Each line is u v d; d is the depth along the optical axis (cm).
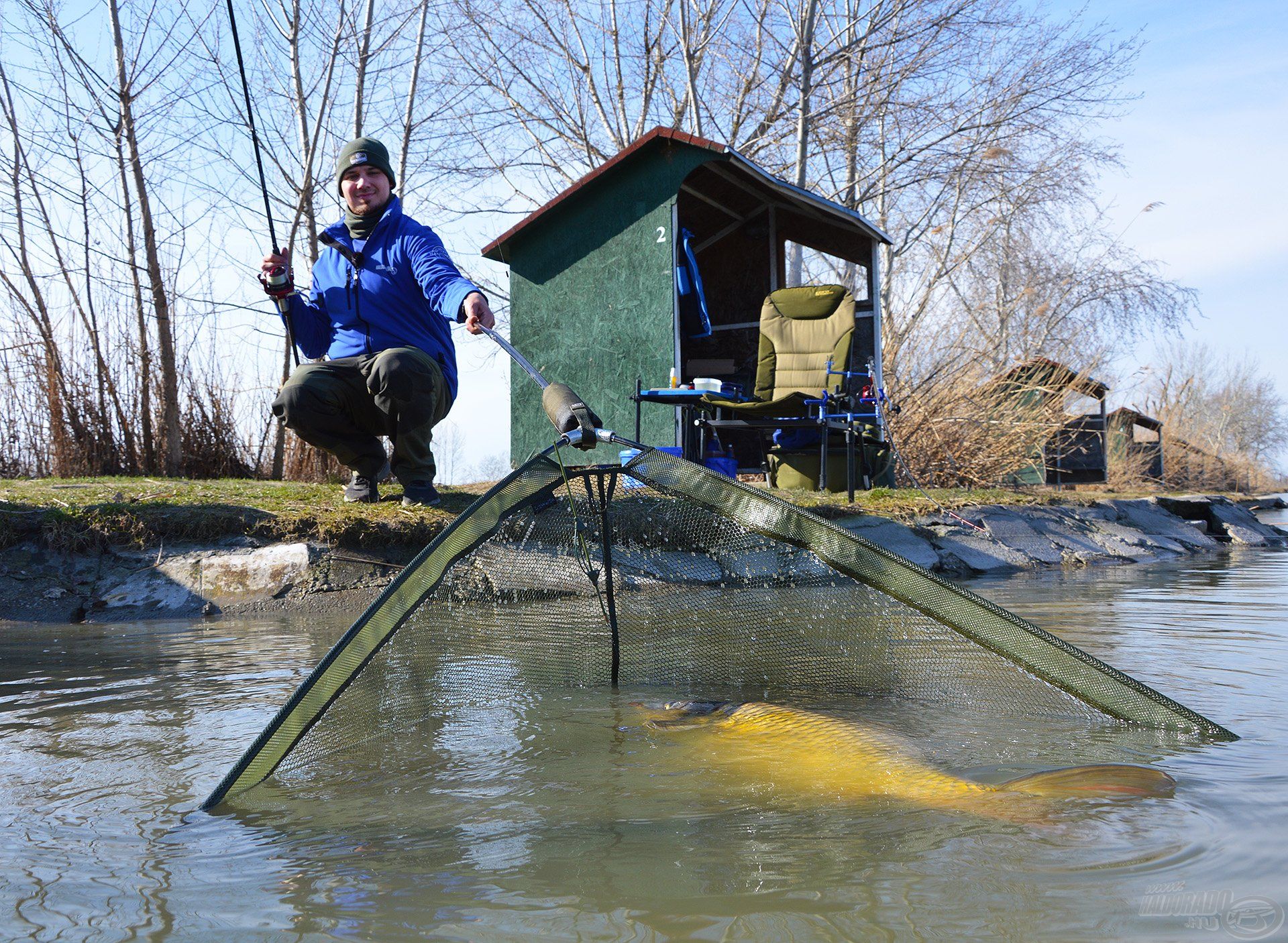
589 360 955
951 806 177
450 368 577
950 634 248
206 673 309
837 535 255
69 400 869
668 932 124
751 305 1098
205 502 533
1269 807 171
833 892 137
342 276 552
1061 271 1788
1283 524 1627
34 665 326
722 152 861
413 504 568
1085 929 123
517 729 249
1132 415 2088
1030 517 855
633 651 302
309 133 1177
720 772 205
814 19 1492
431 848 160
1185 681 286
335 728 215
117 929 128
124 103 888
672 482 267
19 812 179
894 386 1213
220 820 176
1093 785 187
